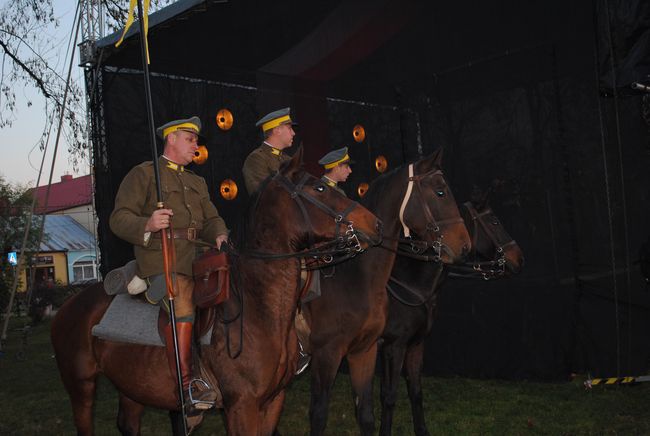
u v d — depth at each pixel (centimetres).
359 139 958
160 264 347
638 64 536
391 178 452
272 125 445
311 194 330
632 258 711
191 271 354
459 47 824
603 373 715
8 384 929
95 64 885
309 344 434
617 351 668
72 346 384
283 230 329
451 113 848
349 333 427
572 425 575
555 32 744
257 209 336
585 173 736
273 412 355
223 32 839
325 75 945
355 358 445
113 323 357
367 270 432
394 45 868
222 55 890
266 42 862
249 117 934
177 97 895
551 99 761
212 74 912
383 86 920
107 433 629
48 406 768
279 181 333
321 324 430
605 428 560
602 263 724
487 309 808
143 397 360
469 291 822
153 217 318
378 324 432
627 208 711
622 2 543
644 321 707
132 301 366
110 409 732
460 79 837
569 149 746
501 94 802
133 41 838
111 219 343
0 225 2989
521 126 788
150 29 814
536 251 774
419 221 437
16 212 3025
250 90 932
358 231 328
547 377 755
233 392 324
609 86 553
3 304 1869
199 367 336
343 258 396
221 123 913
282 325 328
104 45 864
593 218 730
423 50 853
